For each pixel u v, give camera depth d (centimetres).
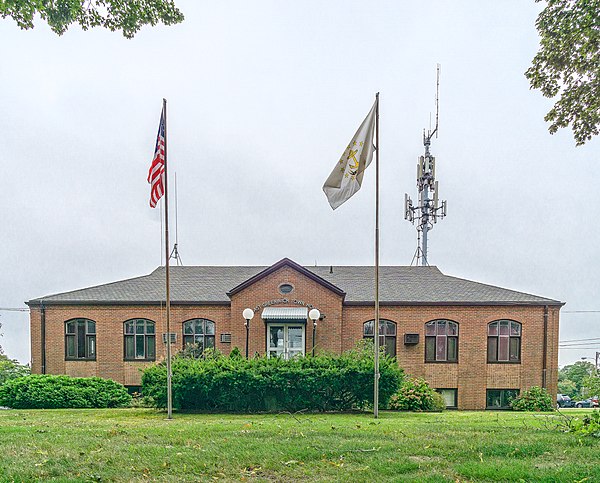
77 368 2400
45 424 1138
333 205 1373
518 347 2381
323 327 2322
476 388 2358
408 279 2703
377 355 1364
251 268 2891
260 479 623
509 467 649
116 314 2414
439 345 2395
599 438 834
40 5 820
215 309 2412
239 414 1473
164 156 1357
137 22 928
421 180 4225
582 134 1045
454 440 835
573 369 5569
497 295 2464
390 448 772
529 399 2269
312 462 698
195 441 834
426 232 4191
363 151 1376
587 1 873
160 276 2758
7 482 605
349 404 1581
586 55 944
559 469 636
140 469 663
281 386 1538
